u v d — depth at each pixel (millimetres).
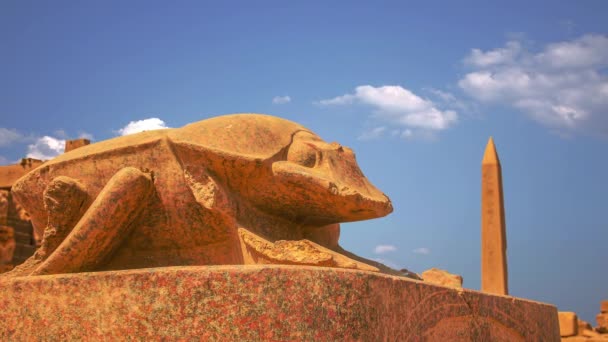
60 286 3773
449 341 4258
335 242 5316
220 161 4379
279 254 4172
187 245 4531
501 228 17766
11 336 3816
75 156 4641
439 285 4266
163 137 4551
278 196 4539
